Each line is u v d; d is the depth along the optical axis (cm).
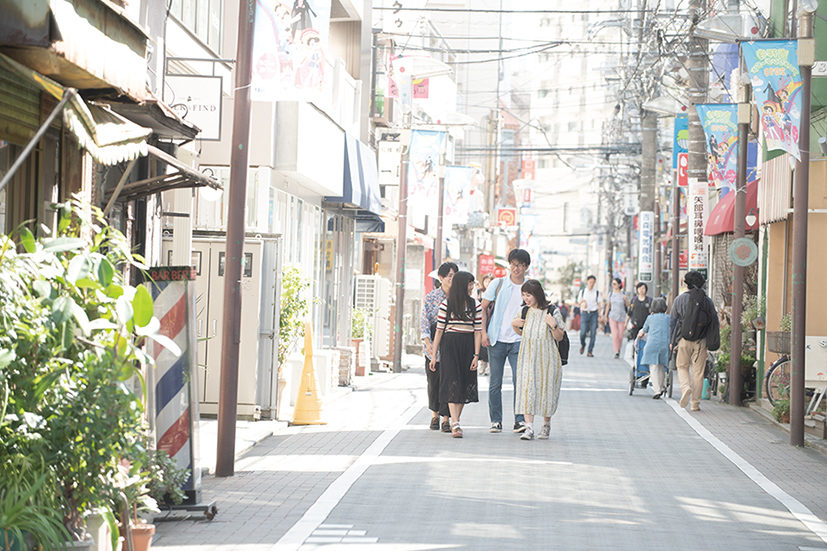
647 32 3195
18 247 815
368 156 2769
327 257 2652
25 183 891
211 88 1445
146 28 1360
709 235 3047
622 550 868
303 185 2280
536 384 1558
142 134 857
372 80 3544
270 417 1705
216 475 1209
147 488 908
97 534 736
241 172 1236
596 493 1130
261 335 1708
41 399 680
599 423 1798
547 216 17325
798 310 1596
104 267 710
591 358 3856
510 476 1225
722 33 2508
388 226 3922
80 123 695
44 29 696
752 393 2242
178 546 862
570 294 14975
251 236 1688
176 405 983
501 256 7644
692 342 2031
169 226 1684
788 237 2162
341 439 1532
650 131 4650
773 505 1092
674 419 1892
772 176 2186
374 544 870
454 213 4028
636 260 7575
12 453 662
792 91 1631
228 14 1945
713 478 1254
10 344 646
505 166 8856
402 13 3466
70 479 700
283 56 1287
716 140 2531
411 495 1096
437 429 1666
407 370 3112
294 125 1997
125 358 717
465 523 960
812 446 1552
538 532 928
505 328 1634
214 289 1678
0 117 826
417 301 4116
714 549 884
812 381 1653
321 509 1016
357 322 2884
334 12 2836
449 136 5681
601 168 7119
